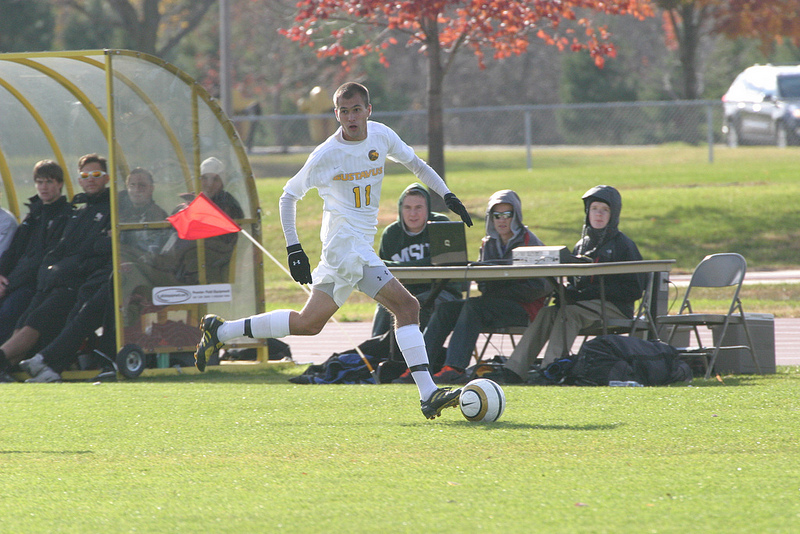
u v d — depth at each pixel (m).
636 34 176.12
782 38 134.38
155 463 16.77
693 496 13.74
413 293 31.88
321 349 40.38
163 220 32.62
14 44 142.12
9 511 13.83
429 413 19.83
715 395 22.73
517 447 17.23
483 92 185.12
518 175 92.56
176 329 33.03
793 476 14.78
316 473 15.66
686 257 65.81
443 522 12.72
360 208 19.30
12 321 33.31
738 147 109.31
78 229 32.94
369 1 69.00
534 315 29.53
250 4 174.25
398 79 187.00
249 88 176.88
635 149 111.62
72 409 22.91
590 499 13.70
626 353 26.33
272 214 82.06
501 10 67.19
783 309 46.34
